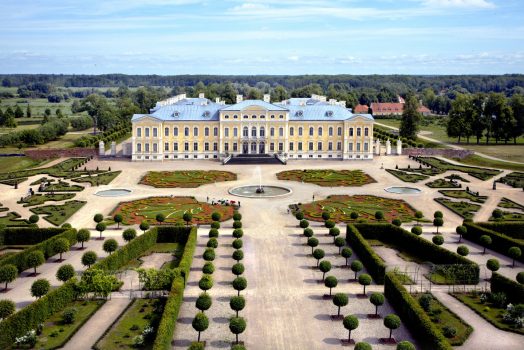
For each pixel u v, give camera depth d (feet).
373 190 557.74
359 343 210.79
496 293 283.38
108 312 268.00
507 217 451.94
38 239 383.86
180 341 240.53
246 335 247.70
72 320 254.47
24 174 623.77
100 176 616.80
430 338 226.58
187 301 283.79
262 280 315.78
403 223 438.40
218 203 497.87
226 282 311.68
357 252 360.89
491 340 241.14
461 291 296.71
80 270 330.54
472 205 492.54
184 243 385.91
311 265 342.03
